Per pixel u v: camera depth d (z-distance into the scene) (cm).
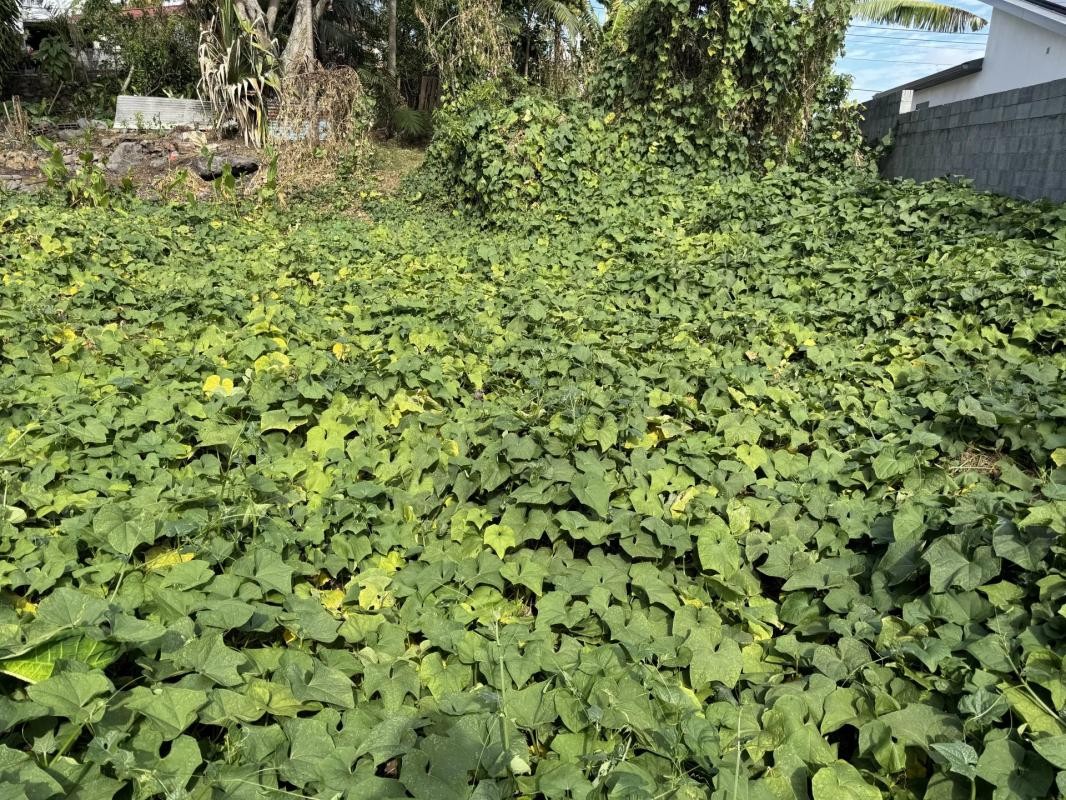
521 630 262
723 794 195
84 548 286
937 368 493
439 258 796
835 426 429
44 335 511
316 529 312
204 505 313
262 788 190
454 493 352
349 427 407
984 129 859
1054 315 513
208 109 1291
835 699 231
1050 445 379
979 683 223
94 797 176
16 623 217
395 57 1753
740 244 761
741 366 486
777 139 1078
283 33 1688
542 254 812
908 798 205
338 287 671
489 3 1485
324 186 1179
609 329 591
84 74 1562
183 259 779
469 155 1068
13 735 193
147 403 406
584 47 1756
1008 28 1334
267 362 479
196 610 244
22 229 805
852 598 279
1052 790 189
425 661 244
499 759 201
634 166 1030
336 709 230
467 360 515
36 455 351
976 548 264
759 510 338
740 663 246
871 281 636
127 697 203
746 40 1009
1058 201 734
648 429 424
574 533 312
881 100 1133
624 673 235
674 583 301
